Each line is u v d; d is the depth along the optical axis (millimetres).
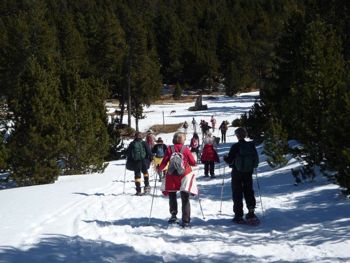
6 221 9648
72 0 112938
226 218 9867
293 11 24203
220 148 33625
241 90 98000
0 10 81375
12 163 21531
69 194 14461
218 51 110062
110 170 24969
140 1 131125
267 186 14117
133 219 10008
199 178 18672
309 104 12734
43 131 21938
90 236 8141
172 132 51969
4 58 55031
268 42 83688
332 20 22359
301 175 14195
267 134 18219
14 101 21953
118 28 62688
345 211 9180
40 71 22234
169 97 90250
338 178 9250
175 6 139000
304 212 9609
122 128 55344
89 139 24062
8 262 6379
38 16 59344
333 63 14383
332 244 7023
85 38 78625
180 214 10633
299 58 18172
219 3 147750
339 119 9656
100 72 61406
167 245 7461
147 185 14367
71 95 24562
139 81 59875
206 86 101812
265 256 6688
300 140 13047
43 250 7062
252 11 135000
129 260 6512
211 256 6695
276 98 25062
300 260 6367
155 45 107750
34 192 15266
